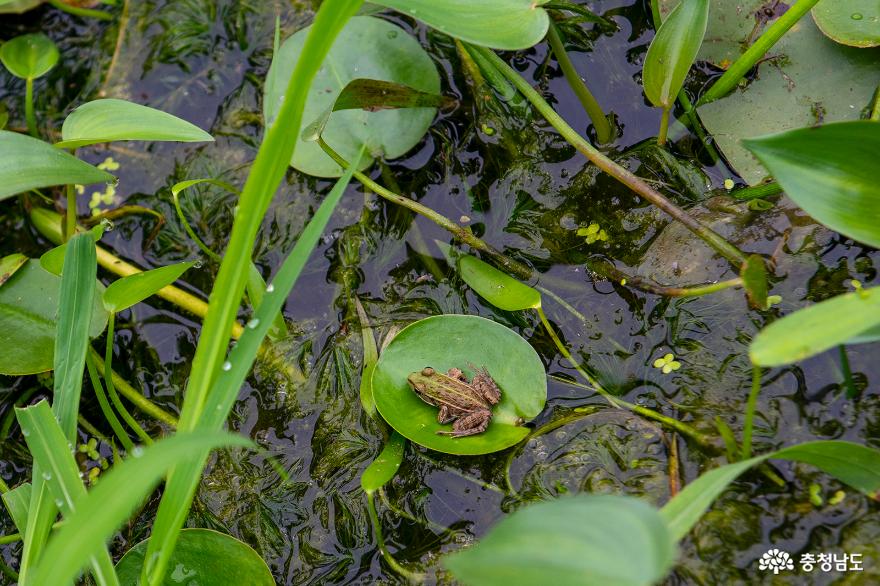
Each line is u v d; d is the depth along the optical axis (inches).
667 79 53.3
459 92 57.3
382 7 58.7
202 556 51.1
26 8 60.6
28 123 58.1
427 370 52.0
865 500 50.1
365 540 52.1
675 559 50.3
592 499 45.3
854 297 46.9
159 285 51.4
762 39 53.1
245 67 59.2
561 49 54.3
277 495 53.0
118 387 54.7
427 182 56.3
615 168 53.7
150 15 60.6
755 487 50.8
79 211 57.6
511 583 45.1
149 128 52.2
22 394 55.2
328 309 55.2
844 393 51.5
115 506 46.1
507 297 53.2
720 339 52.7
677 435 51.8
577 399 52.7
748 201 53.8
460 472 52.4
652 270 53.7
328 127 56.3
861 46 53.6
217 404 48.3
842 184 48.6
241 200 47.1
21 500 51.1
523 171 55.9
